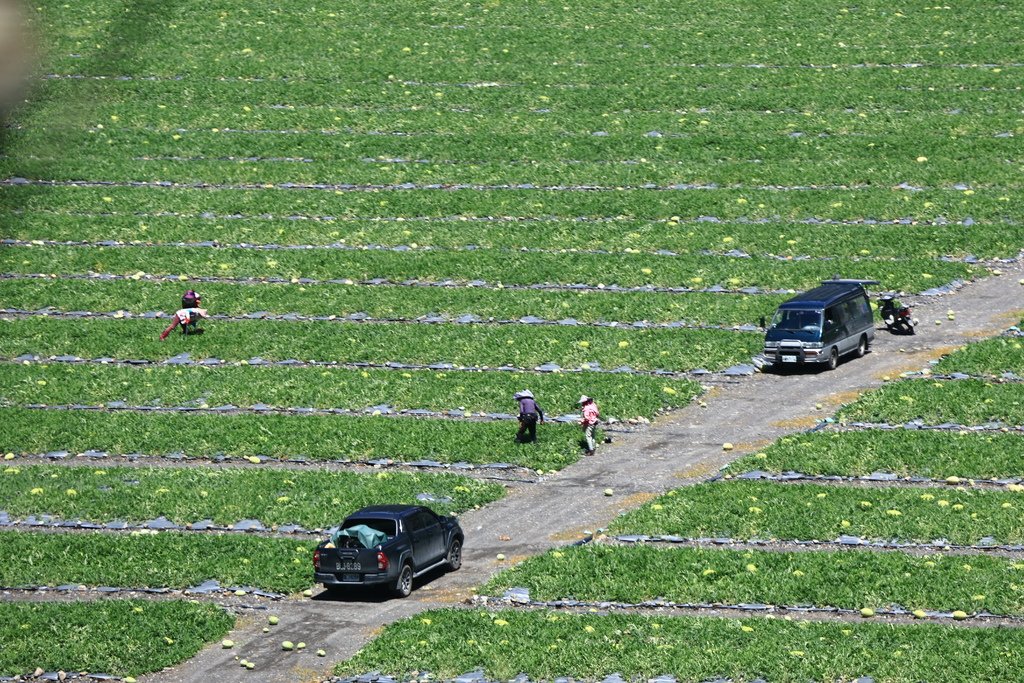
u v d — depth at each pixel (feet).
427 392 431.84
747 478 359.46
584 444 392.27
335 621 285.84
